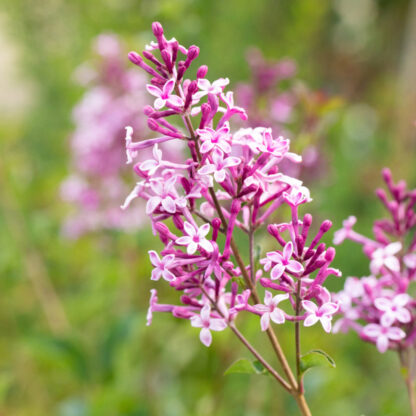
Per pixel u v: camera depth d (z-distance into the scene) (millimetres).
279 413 5711
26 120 9852
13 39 9781
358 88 13109
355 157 10992
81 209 6609
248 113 6023
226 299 2754
